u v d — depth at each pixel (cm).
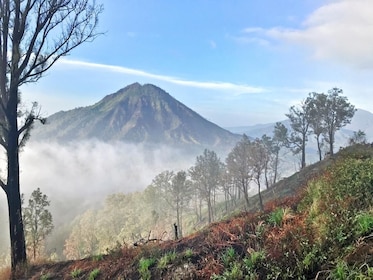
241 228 743
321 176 991
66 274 916
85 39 1253
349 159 1041
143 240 1004
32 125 1189
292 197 922
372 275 420
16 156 1149
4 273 1072
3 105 1134
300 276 505
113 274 793
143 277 697
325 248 544
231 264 611
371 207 600
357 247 493
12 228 1112
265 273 556
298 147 6281
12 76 1137
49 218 3259
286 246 584
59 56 1222
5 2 1145
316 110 5703
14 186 1132
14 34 1141
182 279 647
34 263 1108
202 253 707
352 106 5634
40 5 1161
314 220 633
